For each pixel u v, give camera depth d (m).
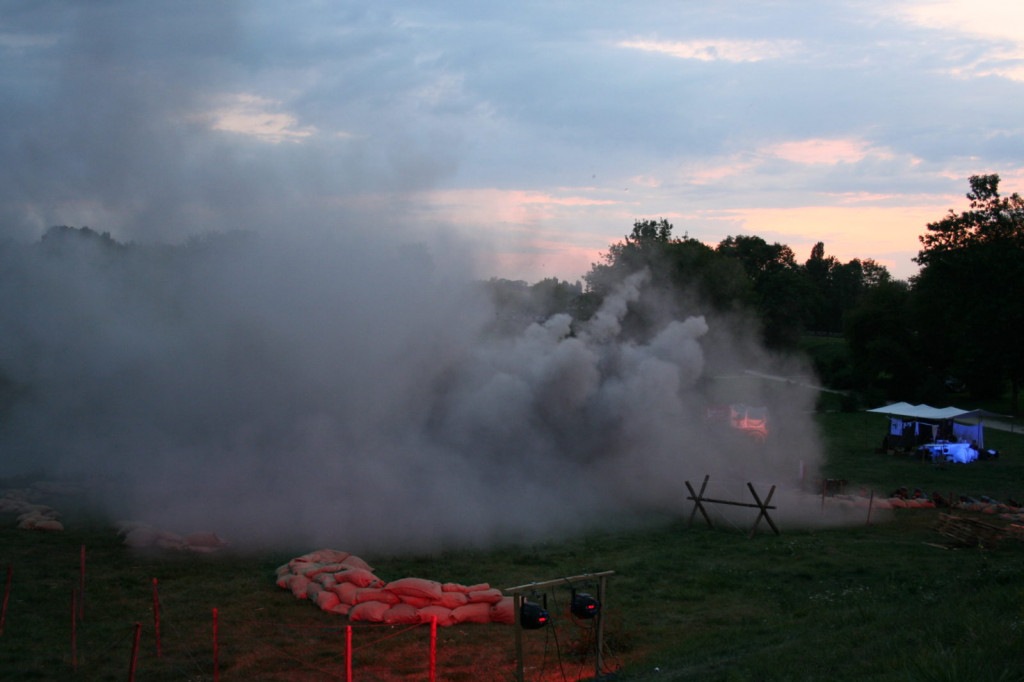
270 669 10.80
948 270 59.50
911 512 24.02
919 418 40.34
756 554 18.28
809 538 20.08
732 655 10.59
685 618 13.39
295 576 14.78
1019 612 9.49
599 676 10.49
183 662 11.01
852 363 72.38
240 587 14.77
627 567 16.92
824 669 8.52
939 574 15.63
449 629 12.59
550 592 14.74
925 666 7.27
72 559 16.61
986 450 38.19
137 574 15.52
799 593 14.81
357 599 13.25
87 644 11.63
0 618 12.41
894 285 70.75
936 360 66.81
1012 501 25.33
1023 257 54.19
